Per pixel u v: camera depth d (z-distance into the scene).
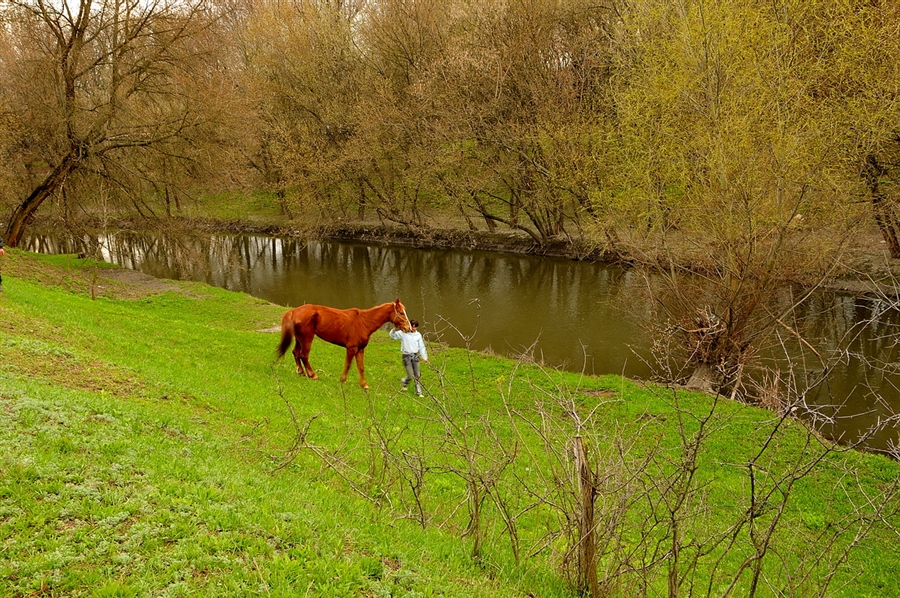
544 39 37.44
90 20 31.09
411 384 17.47
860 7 20.20
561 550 7.91
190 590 4.72
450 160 39.28
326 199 47.06
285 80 46.16
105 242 48.56
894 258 26.92
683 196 22.08
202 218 49.91
